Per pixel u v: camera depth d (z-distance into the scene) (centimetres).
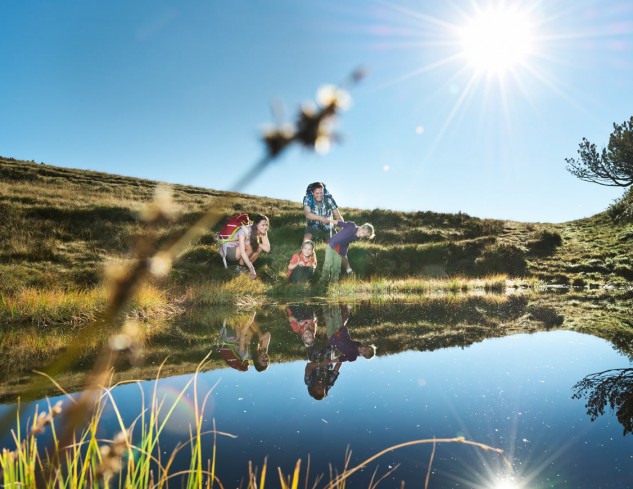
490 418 202
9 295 618
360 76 34
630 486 141
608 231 1875
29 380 254
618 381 257
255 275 884
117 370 281
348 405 218
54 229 1163
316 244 1255
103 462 55
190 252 1020
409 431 188
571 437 181
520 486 142
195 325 489
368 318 537
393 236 1664
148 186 2131
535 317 545
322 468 157
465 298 811
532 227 1903
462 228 1814
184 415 205
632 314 570
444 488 142
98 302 579
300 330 450
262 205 1898
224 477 150
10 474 104
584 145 2380
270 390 241
